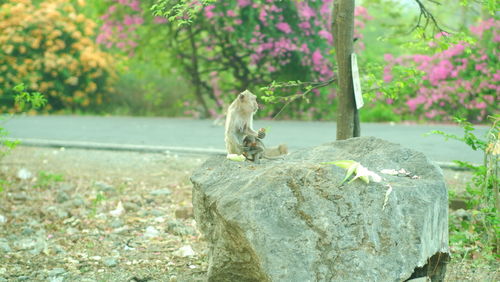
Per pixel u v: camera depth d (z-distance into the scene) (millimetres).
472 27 15508
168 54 18438
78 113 20328
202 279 4699
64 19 20891
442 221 3791
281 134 13250
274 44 16297
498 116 4977
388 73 14992
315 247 3383
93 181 8523
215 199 3785
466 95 15234
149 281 4695
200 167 4328
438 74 15570
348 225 3465
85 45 21000
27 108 19953
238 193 3648
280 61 16719
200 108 18203
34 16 20391
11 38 19844
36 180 8609
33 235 6062
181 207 6711
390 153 4219
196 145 11766
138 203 7348
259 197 3549
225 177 4070
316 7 16234
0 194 7668
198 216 4133
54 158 10492
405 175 3965
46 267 5059
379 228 3461
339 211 3508
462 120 5176
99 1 17781
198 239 5840
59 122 16656
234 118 4598
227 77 18438
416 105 16031
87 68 20312
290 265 3305
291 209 3516
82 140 12711
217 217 3820
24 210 6949
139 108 20812
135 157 10562
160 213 6898
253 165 4246
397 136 12562
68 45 20703
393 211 3516
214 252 3879
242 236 3494
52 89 20250
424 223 3498
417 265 3373
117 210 6918
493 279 4465
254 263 3648
